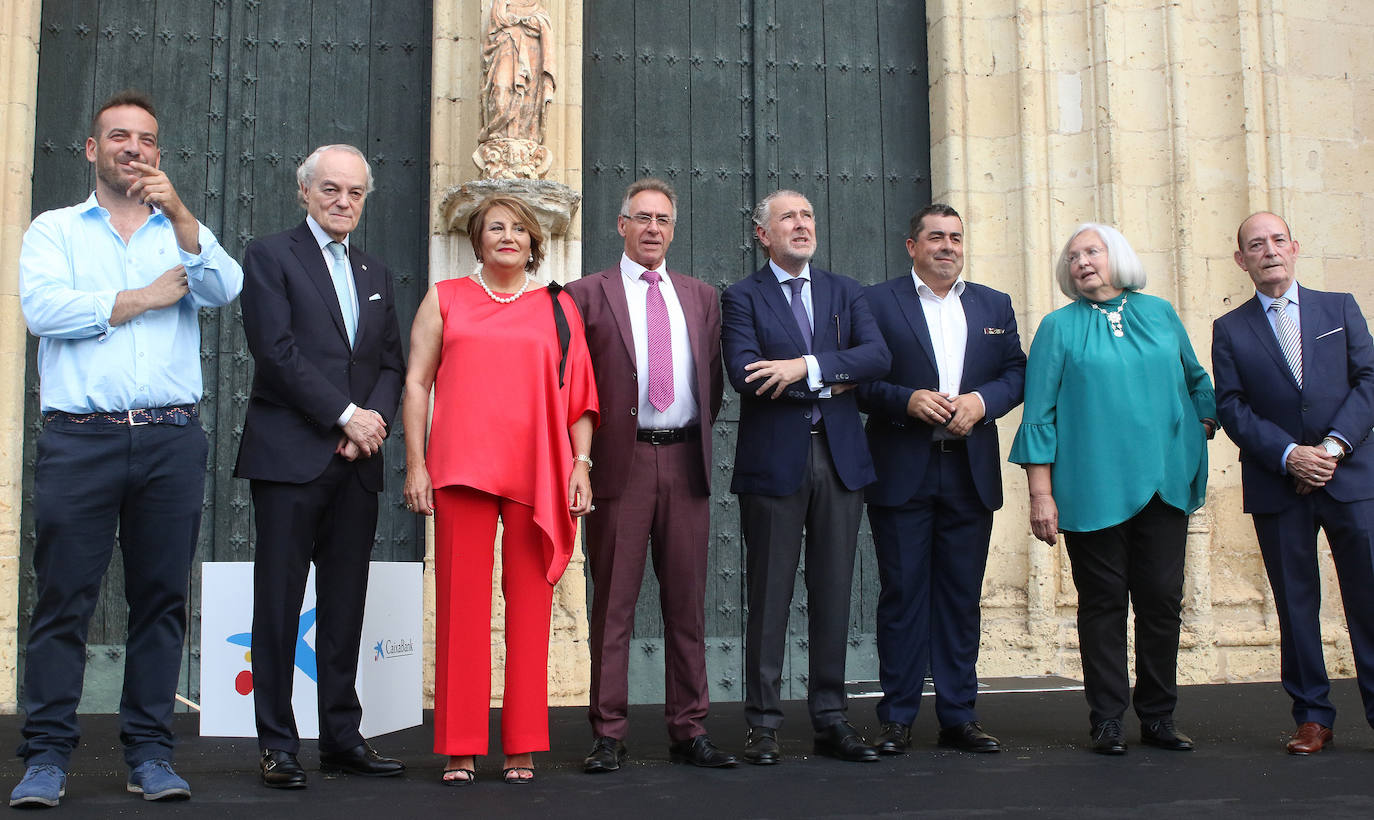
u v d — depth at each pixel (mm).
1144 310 4801
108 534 3635
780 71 7793
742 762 4281
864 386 4770
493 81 6605
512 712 3916
